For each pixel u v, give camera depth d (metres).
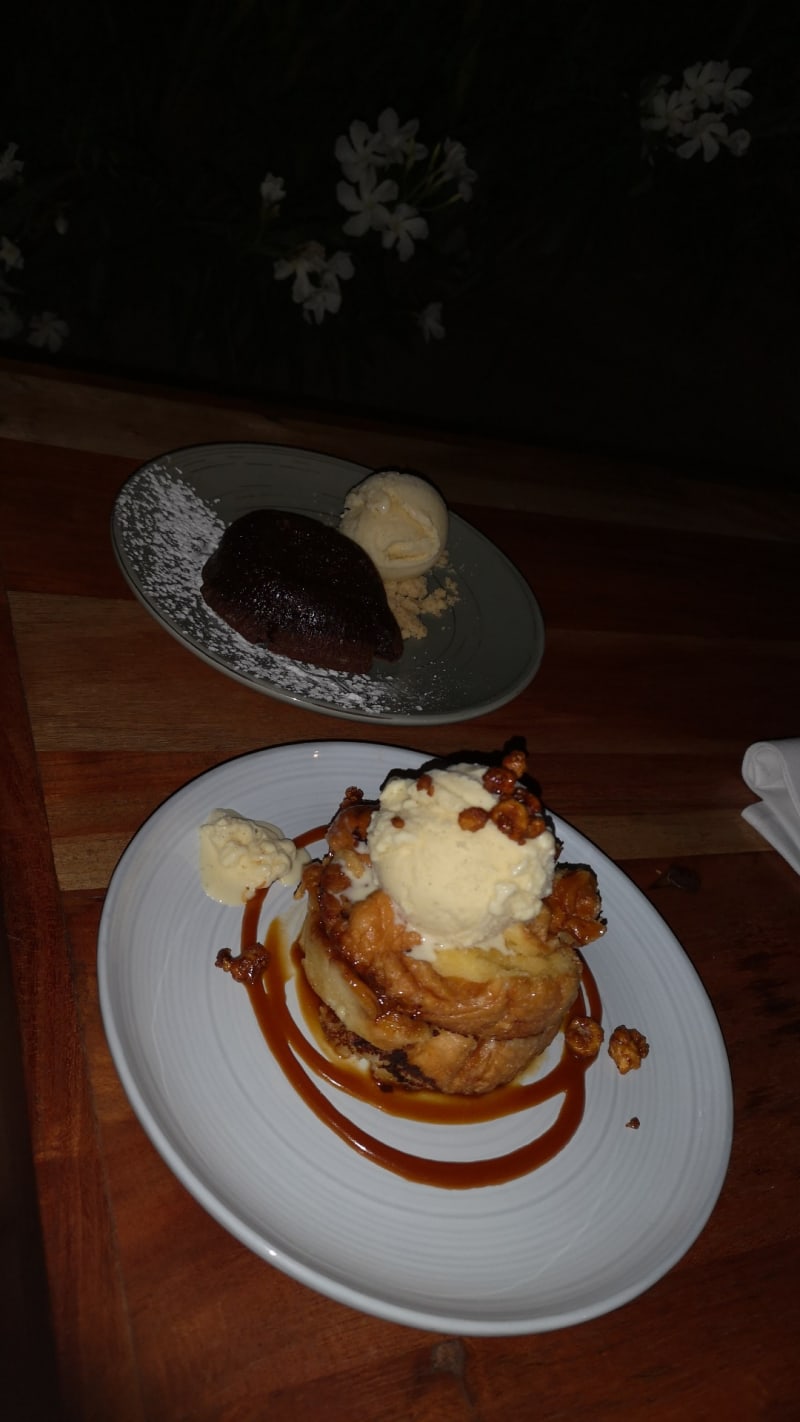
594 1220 0.35
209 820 0.40
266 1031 0.36
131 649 0.48
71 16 1.10
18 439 0.56
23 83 1.10
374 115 1.22
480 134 1.27
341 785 0.44
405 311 1.32
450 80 1.21
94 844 0.39
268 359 1.25
